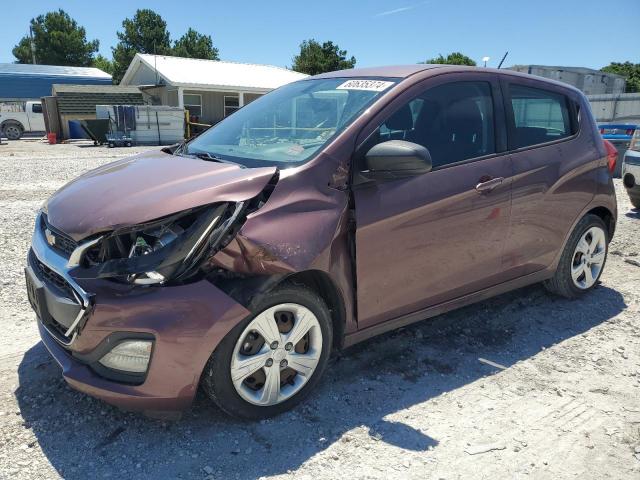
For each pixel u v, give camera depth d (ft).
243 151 10.83
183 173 9.48
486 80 12.16
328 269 9.36
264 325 8.93
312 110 11.23
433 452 8.76
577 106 14.08
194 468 8.27
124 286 8.14
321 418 9.56
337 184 9.59
